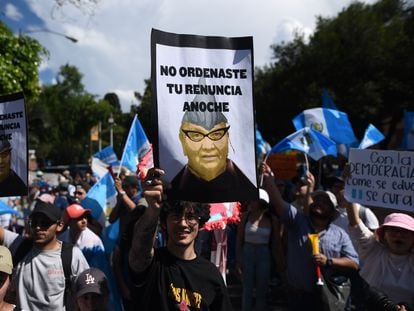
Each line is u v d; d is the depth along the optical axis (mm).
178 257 2318
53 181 27125
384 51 21328
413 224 2998
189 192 2330
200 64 2402
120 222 5004
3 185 3670
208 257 4391
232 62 2467
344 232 4008
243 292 5164
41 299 3045
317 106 22125
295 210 3990
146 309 2209
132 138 5355
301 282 3861
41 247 3160
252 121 2471
